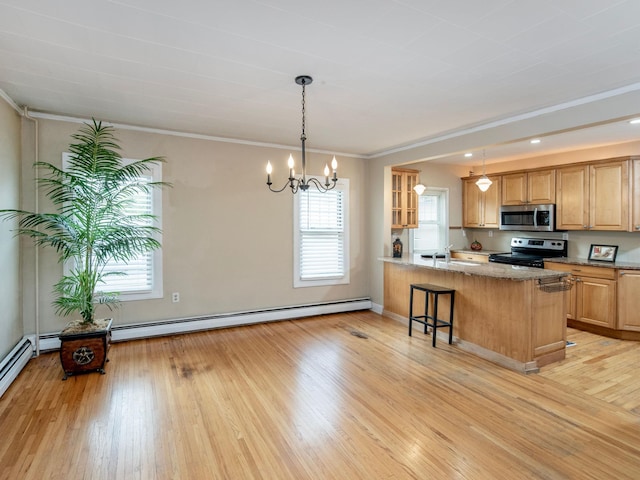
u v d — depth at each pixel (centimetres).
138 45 224
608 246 491
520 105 329
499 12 187
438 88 291
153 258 418
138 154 408
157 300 423
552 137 448
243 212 469
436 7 183
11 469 198
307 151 516
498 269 376
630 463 205
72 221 329
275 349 387
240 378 315
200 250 444
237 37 214
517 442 224
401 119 373
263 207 482
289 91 300
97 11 187
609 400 278
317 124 394
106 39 217
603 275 438
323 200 529
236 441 225
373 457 210
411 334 435
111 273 356
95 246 337
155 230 381
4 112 307
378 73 263
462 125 395
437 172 651
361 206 562
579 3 178
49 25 201
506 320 344
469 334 386
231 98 316
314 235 523
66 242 333
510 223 594
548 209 535
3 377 285
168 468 200
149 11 188
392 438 228
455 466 202
